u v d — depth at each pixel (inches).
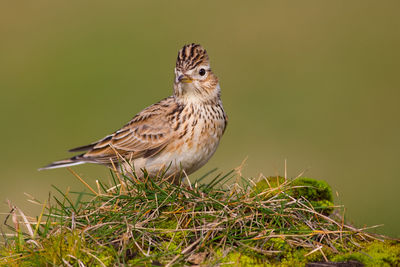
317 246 260.1
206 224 266.5
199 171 587.5
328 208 302.5
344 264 250.8
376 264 250.8
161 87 897.5
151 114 383.6
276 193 290.0
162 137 369.1
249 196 287.4
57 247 251.0
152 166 372.2
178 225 267.6
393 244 268.5
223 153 733.9
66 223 271.0
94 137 784.9
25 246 260.8
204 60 378.9
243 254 254.1
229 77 929.5
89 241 260.1
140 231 262.7
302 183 315.3
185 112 370.9
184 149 369.7
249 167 685.3
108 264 248.1
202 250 255.6
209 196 287.4
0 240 307.3
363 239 274.5
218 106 383.6
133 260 249.6
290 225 271.3
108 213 278.4
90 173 646.5
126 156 383.2
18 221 271.7
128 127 388.2
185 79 368.8
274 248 257.9
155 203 280.7
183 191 291.9
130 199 287.3
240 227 267.0
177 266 246.4
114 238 263.1
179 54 384.8
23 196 634.2
